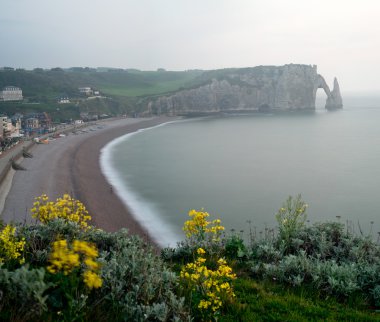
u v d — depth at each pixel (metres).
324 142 142.75
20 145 127.06
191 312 7.50
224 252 13.48
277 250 13.60
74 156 110.75
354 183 75.19
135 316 6.81
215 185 75.44
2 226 10.12
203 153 120.12
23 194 67.00
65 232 10.78
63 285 6.40
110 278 7.47
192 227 11.16
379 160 101.75
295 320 8.49
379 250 13.57
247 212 57.41
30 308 6.05
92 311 6.65
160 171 91.19
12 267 8.26
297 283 10.77
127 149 130.25
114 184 76.69
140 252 9.39
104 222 51.72
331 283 10.57
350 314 9.16
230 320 8.04
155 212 57.25
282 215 15.27
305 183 76.06
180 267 11.88
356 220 53.09
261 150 125.38
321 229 15.23
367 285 10.98
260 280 11.41
